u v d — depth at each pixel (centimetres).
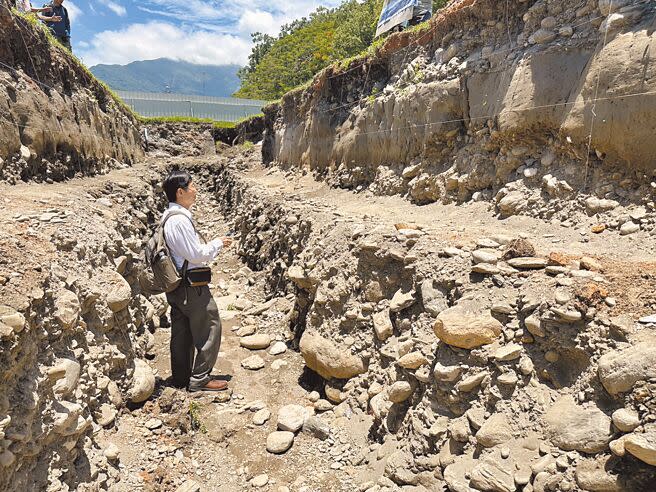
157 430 342
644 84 329
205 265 391
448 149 558
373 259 401
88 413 293
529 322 252
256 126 1869
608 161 365
